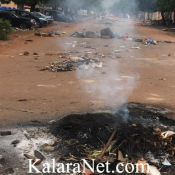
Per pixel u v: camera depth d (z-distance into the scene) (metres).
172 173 3.60
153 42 19.72
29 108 5.75
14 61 11.30
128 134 4.10
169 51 16.17
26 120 5.09
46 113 5.47
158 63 11.96
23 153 3.96
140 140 4.04
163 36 26.31
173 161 3.83
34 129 4.70
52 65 10.28
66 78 8.53
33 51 14.36
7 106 5.83
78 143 4.11
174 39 23.80
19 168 3.61
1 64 10.55
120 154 3.80
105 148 3.84
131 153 3.83
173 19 45.47
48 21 32.00
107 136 4.10
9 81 8.02
